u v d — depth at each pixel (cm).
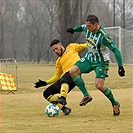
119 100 2766
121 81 4688
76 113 2152
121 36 8850
